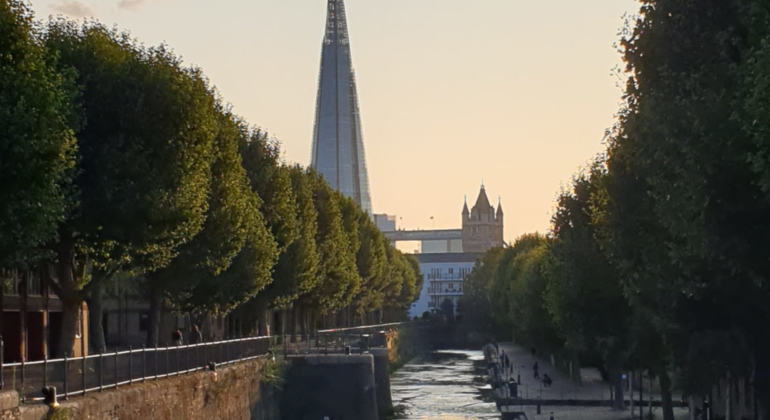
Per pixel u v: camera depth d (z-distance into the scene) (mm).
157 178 46281
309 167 106312
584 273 64000
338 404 79875
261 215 69250
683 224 37438
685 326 44250
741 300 39875
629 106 44344
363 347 94750
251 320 83125
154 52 50719
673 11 39500
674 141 37188
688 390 47250
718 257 35688
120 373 40750
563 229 74500
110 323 84562
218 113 59156
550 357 138250
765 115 30125
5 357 56438
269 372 69312
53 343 64875
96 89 46219
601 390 98062
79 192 41562
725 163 33750
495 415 97938
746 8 34594
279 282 81875
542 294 97750
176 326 89625
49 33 48469
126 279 76062
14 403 29828
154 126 46875
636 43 41844
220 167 58469
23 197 33562
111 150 45125
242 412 61250
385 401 98688
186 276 57250
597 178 66688
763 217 34188
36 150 33656
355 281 121750
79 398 35469
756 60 32344
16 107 33469
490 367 148625
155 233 45812
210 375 53250
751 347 41969
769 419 42531
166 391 44812
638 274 47688
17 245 35469
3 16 34500
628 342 61750
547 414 83875
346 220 122875
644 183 47969
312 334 91188
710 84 35812
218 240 57531
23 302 57688
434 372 159125
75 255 48188
